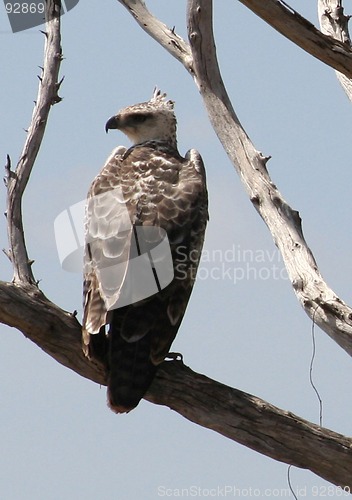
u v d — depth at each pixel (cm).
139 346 1259
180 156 1441
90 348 1245
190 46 1559
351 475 1287
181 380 1278
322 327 1349
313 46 1394
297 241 1402
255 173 1463
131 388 1248
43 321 1249
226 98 1538
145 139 1536
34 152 1338
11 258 1274
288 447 1278
